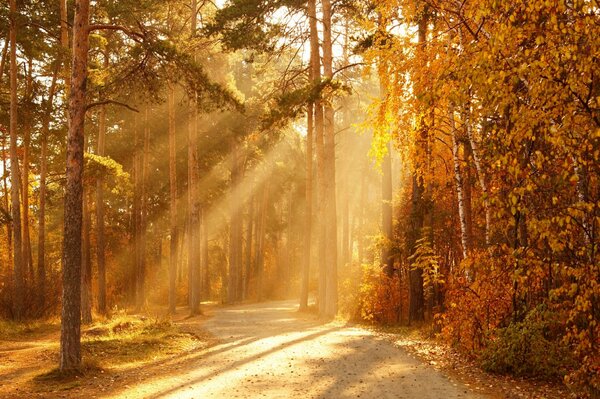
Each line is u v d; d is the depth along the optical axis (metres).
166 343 15.09
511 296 10.80
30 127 26.92
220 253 57.03
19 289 22.42
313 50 23.77
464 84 6.88
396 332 17.12
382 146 13.43
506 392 8.48
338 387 8.99
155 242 44.19
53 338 18.08
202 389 9.12
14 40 22.62
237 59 34.53
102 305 28.95
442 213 20.72
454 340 12.27
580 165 6.94
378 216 41.19
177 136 37.19
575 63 6.33
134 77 12.73
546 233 6.50
